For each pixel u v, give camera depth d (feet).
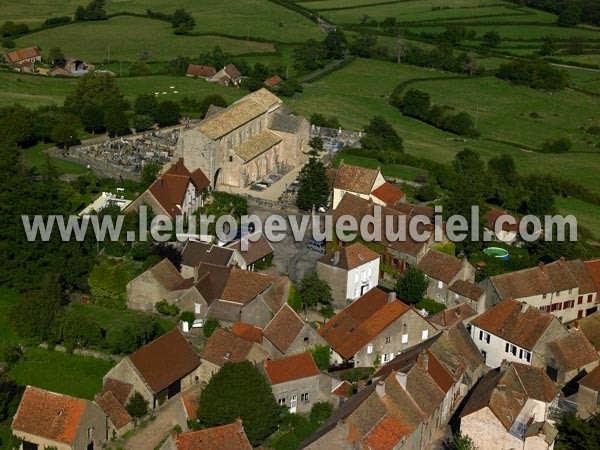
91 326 442.09
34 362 435.53
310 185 607.37
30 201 504.84
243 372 374.84
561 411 386.73
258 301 450.30
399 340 442.91
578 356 437.17
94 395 406.82
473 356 437.58
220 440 341.00
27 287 490.90
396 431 348.79
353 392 402.52
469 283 506.07
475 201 568.41
